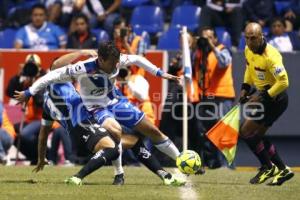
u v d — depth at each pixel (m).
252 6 56.56
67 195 26.86
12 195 26.86
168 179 30.94
